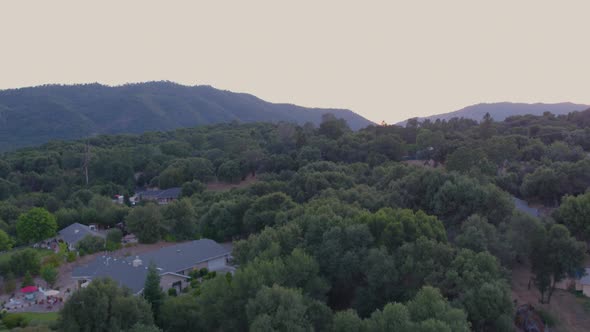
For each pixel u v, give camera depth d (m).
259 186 84.69
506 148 88.31
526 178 69.81
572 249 40.91
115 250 73.69
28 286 55.97
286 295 32.91
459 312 30.64
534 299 42.66
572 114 134.00
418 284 37.78
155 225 77.56
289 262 38.97
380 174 84.88
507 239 43.81
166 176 124.12
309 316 34.44
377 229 44.25
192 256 60.00
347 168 92.88
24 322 44.81
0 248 74.69
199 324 37.66
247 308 33.56
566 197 52.97
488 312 33.88
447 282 36.53
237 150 138.00
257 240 46.22
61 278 61.34
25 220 79.75
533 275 47.75
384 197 61.09
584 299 42.78
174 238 78.12
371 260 39.28
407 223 43.00
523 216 43.84
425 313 31.48
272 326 31.39
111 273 51.41
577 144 97.81
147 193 122.31
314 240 45.31
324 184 79.88
